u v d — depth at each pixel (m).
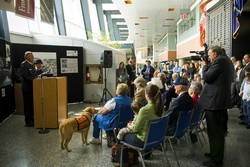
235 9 5.98
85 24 13.46
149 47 33.12
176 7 11.88
